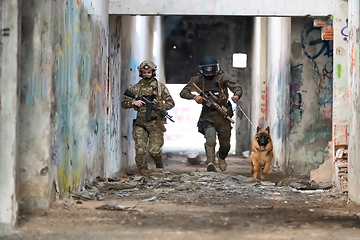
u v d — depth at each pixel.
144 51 21.38
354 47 9.41
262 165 13.19
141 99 12.70
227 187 10.86
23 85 7.78
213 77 13.52
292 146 15.77
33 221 6.76
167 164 20.67
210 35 31.58
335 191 10.52
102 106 12.16
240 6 14.00
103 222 6.72
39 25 7.79
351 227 6.44
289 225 6.54
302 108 15.70
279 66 18.52
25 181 7.78
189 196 9.62
